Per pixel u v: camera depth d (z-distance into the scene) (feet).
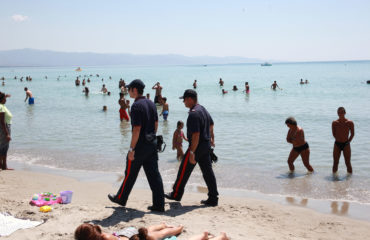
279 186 25.20
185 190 24.38
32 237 14.30
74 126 53.16
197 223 16.74
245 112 65.82
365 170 28.89
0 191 22.79
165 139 42.78
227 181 26.61
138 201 21.11
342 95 96.17
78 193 22.94
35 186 24.48
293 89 120.98
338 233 16.55
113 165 31.48
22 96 107.96
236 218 18.12
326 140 40.63
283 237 15.58
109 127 52.01
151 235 13.41
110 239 12.24
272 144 39.06
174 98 95.61
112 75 318.86
